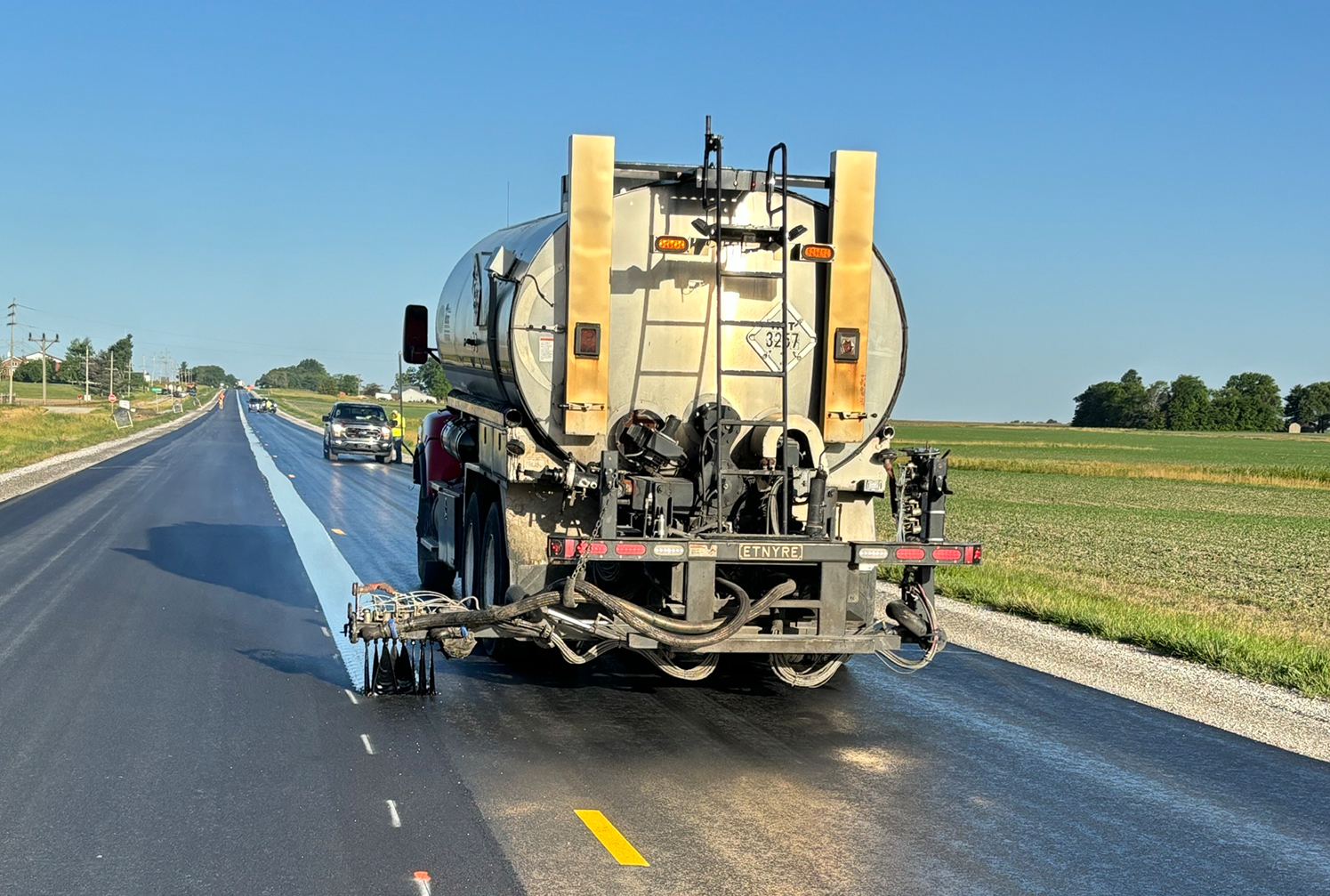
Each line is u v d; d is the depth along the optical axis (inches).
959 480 1984.5
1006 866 219.9
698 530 325.4
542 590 345.4
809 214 346.6
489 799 251.9
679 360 339.9
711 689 364.8
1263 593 660.1
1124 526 1114.1
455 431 444.1
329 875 208.7
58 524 776.3
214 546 677.9
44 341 4685.0
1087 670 403.2
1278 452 3629.4
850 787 265.6
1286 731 324.2
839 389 345.7
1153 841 235.6
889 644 326.3
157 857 216.5
